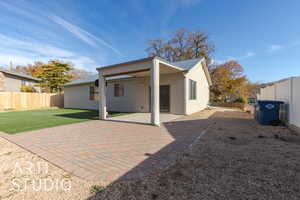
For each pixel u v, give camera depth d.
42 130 5.95
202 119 8.54
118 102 13.73
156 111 6.87
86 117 9.69
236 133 5.29
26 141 4.47
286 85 6.34
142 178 2.37
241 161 2.96
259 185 2.13
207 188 2.07
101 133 5.44
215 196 1.89
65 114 11.41
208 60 23.94
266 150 3.58
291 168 2.65
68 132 5.61
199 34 24.11
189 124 7.07
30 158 3.23
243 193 1.95
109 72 8.56
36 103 17.73
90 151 3.62
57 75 23.56
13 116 10.23
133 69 7.62
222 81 22.73
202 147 3.83
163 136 4.98
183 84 10.22
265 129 5.89
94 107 15.80
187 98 10.42
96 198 1.90
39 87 25.28
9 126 6.75
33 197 1.94
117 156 3.30
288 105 6.12
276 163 2.86
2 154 3.47
